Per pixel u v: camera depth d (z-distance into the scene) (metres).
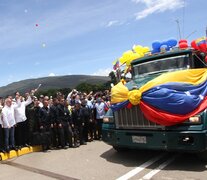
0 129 9.27
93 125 11.62
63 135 10.23
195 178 6.11
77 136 10.55
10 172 7.55
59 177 6.79
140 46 9.93
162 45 8.80
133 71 8.90
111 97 7.74
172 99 6.72
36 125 10.20
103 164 7.63
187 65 7.99
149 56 8.62
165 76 7.11
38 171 7.43
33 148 10.07
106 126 7.94
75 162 8.08
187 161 7.37
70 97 12.04
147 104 6.93
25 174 7.24
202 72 7.49
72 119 10.64
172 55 8.27
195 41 8.29
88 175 6.79
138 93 7.04
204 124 6.52
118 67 9.53
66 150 9.91
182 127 6.67
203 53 8.32
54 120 10.24
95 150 9.52
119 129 7.60
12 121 9.50
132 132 7.28
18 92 10.04
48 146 10.19
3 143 9.31
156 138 6.89
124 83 8.18
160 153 8.31
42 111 10.18
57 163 8.13
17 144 9.93
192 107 6.69
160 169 6.88
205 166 6.88
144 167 7.12
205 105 6.80
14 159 9.04
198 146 6.45
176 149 6.68
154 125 6.94
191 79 7.20
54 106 10.29
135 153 8.55
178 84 6.95
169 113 6.73
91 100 12.05
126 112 7.40
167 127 6.81
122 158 8.10
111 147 9.77
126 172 6.82
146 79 7.71
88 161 8.07
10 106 9.55
